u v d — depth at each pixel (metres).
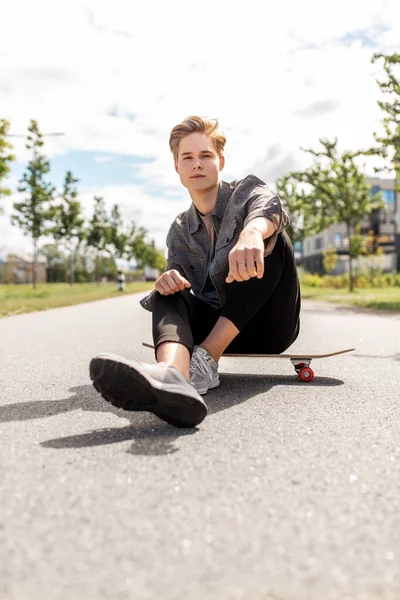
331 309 13.73
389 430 2.25
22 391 3.14
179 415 2.12
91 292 29.64
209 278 3.01
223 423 2.34
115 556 1.19
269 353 3.29
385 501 1.50
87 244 54.44
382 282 34.38
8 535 1.30
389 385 3.31
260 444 2.03
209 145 2.80
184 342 2.27
